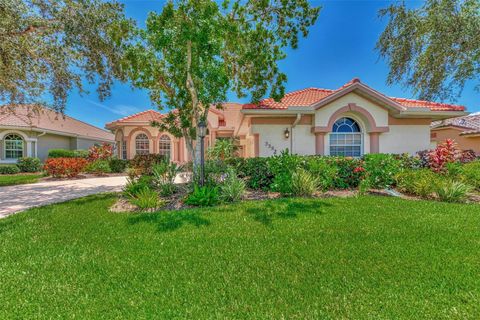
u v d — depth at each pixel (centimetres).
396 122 1274
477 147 1795
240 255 438
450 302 304
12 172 1939
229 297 325
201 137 886
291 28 1041
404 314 286
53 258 435
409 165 1030
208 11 834
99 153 1984
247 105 1162
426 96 1442
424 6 1271
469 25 1181
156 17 855
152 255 443
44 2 947
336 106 1205
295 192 870
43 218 673
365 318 282
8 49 913
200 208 738
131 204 841
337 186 975
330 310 297
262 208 706
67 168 1609
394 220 591
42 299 324
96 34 1030
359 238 494
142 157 1920
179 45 907
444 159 988
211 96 960
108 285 355
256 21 1043
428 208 688
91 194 1066
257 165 998
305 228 552
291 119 1232
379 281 351
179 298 324
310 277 366
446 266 385
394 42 1350
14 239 524
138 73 1011
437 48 1273
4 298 326
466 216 619
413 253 429
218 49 896
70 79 1143
